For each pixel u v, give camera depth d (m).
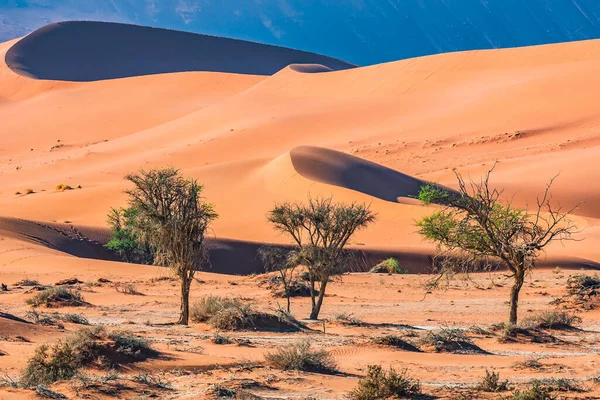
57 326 71.81
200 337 70.31
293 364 54.16
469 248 83.31
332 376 52.47
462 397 44.50
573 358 62.34
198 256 86.12
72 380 44.81
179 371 50.94
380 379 45.75
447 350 66.31
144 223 86.12
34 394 40.31
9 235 197.38
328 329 82.88
